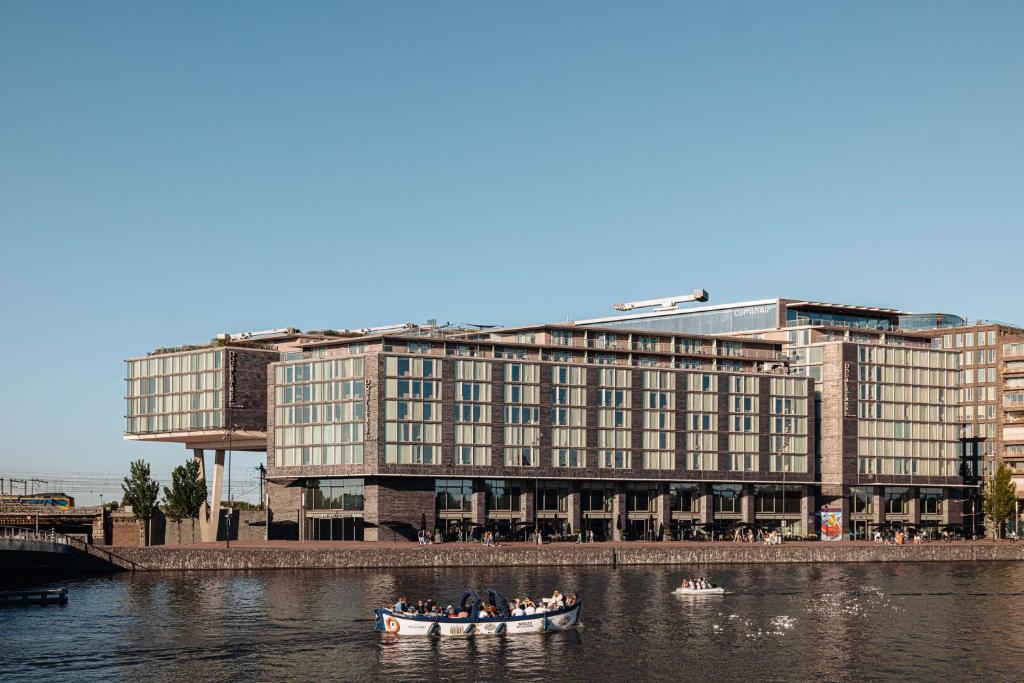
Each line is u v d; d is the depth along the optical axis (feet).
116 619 374.84
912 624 383.65
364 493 634.43
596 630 367.66
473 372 652.07
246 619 375.66
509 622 358.84
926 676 309.83
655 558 573.74
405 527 634.02
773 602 430.20
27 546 464.65
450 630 352.28
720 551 585.22
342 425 640.17
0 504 653.30
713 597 441.27
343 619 376.68
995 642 353.72
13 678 299.17
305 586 455.22
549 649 338.13
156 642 339.98
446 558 538.06
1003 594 458.91
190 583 464.65
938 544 634.43
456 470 642.63
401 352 640.99
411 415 635.25
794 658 329.72
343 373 642.63
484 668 313.32
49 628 359.66
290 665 314.35
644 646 343.46
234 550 515.91
